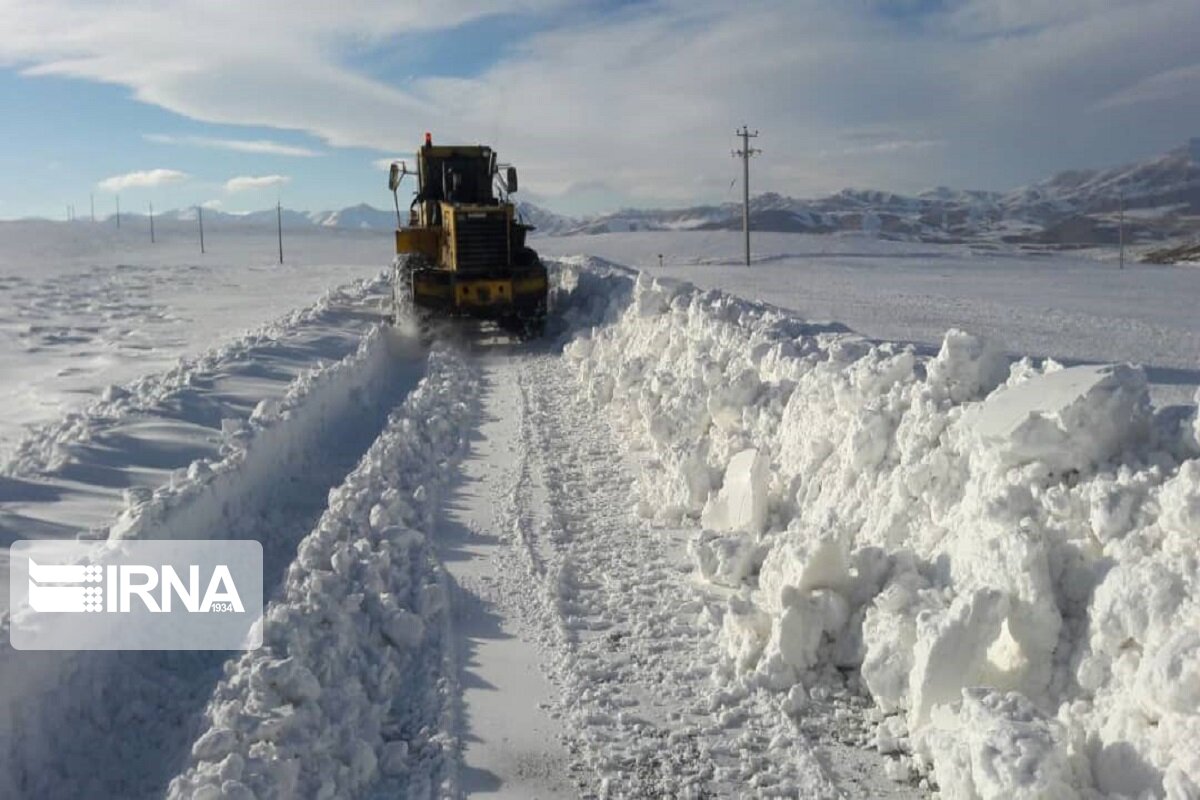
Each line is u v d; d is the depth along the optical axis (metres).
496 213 17.17
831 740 4.61
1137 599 3.89
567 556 6.92
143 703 4.78
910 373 6.78
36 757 4.21
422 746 4.64
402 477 8.50
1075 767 3.59
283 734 4.30
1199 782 3.16
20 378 13.16
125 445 8.34
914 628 4.66
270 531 7.17
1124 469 4.57
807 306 24.66
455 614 6.02
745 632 5.30
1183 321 21.55
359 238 108.25
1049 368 5.69
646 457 9.39
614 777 4.37
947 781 3.78
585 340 15.20
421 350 16.45
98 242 85.06
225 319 20.72
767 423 8.12
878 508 5.83
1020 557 4.34
